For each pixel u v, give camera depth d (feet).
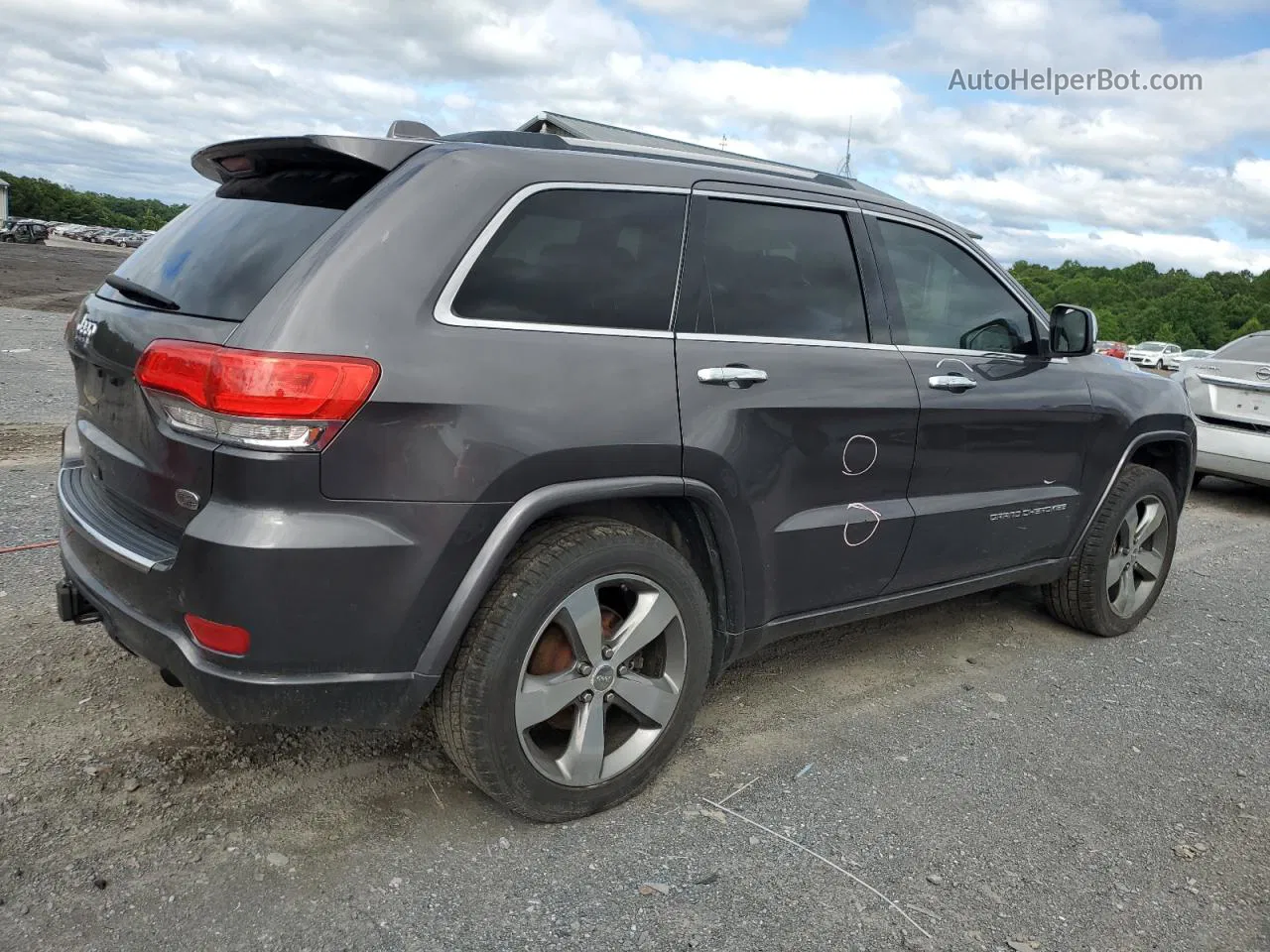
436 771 9.48
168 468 7.54
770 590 10.07
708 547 9.46
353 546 7.23
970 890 8.27
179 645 7.44
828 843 8.80
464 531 7.64
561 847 8.45
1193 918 8.14
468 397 7.57
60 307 66.69
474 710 7.93
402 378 7.31
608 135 17.83
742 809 9.27
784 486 9.82
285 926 7.16
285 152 8.48
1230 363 26.18
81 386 9.49
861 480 10.61
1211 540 22.33
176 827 8.21
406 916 7.39
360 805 8.79
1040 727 11.63
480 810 8.89
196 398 7.12
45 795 8.48
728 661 10.12
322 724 7.63
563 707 8.48
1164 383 15.19
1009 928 7.80
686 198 9.44
